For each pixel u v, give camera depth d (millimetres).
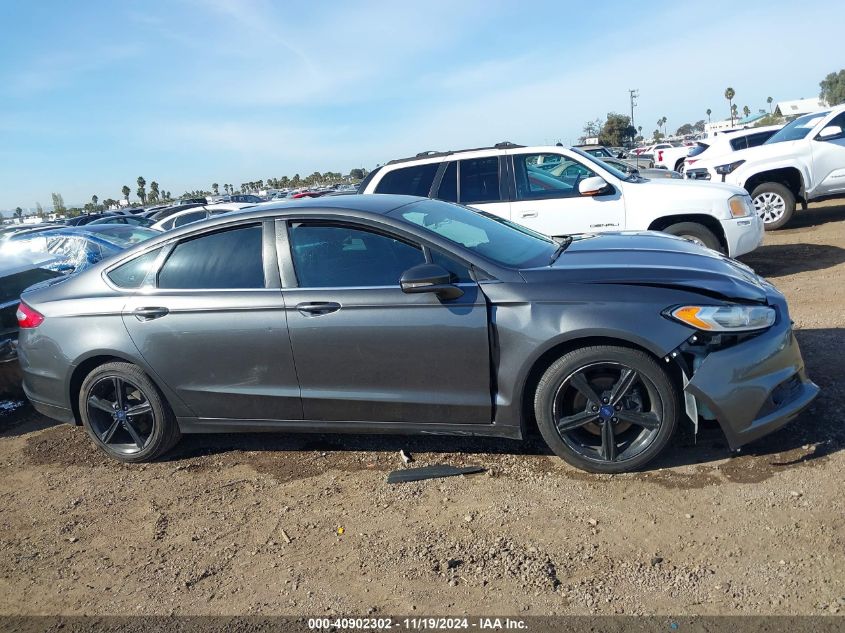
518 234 4504
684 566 2855
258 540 3436
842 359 4723
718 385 3354
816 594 2600
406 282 3541
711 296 3434
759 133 16141
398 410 3838
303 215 4008
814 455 3543
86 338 4289
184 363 4129
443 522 3393
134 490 4148
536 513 3371
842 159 10492
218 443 4688
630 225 7340
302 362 3908
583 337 3465
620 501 3391
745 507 3195
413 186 7777
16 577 3354
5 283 6008
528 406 3740
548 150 7535
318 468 4145
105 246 7480
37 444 5055
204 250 4160
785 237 10312
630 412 3545
